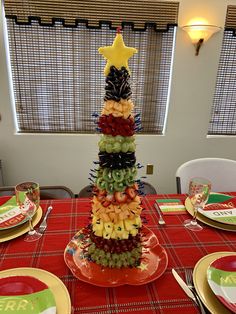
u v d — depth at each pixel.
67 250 0.83
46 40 2.04
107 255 0.75
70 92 2.23
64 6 1.94
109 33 2.07
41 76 2.15
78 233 0.92
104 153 0.69
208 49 2.16
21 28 1.99
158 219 1.05
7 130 2.22
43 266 0.77
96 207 0.74
